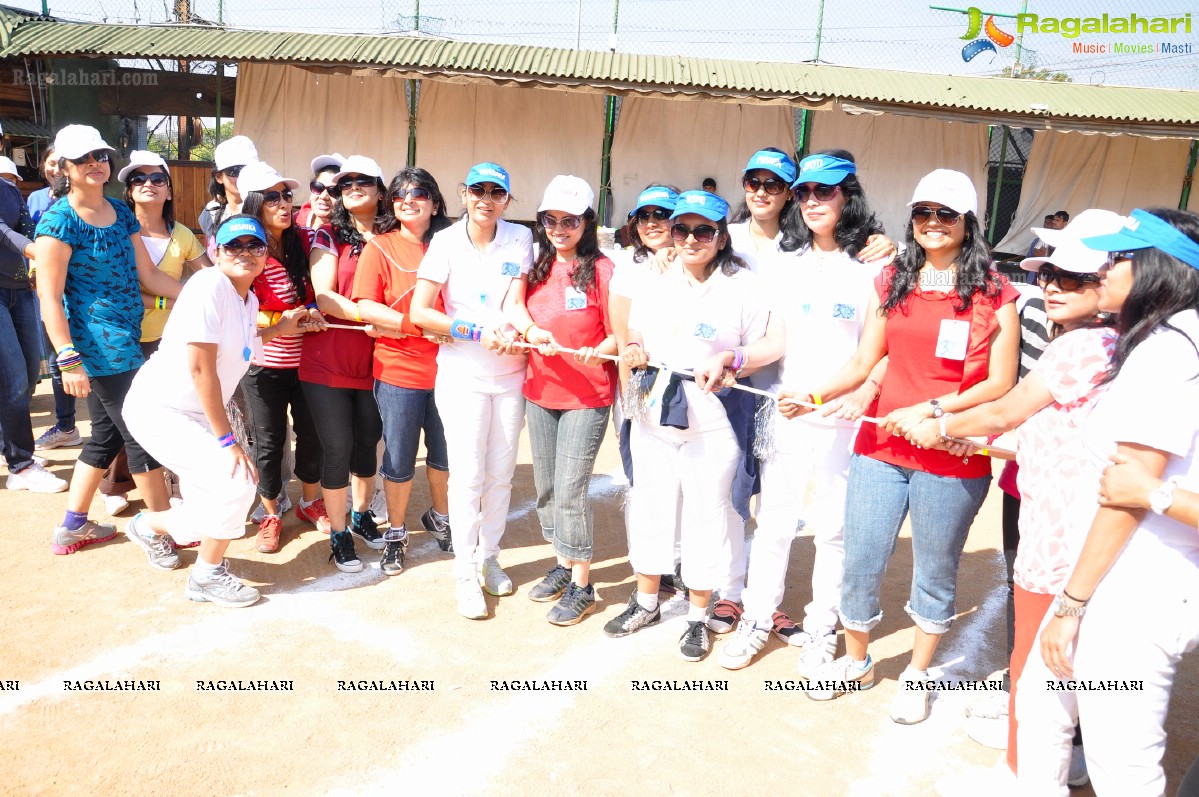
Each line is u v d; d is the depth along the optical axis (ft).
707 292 11.64
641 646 12.70
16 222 17.37
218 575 13.24
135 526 14.26
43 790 9.06
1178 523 7.03
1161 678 7.26
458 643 12.48
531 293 13.00
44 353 25.80
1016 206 45.78
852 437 11.64
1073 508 8.30
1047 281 8.26
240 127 44.24
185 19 44.16
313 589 13.93
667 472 12.20
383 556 14.61
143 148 44.86
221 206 16.57
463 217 13.10
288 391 14.79
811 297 11.89
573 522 12.90
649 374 11.88
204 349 12.10
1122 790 7.40
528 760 9.95
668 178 44.80
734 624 13.41
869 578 11.00
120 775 9.37
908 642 13.24
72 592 13.35
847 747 10.50
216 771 9.52
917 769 10.12
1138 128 39.34
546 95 44.24
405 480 14.08
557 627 13.12
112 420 14.17
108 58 42.01
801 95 39.09
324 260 13.80
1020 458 8.91
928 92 40.52
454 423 12.90
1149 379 6.87
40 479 17.33
